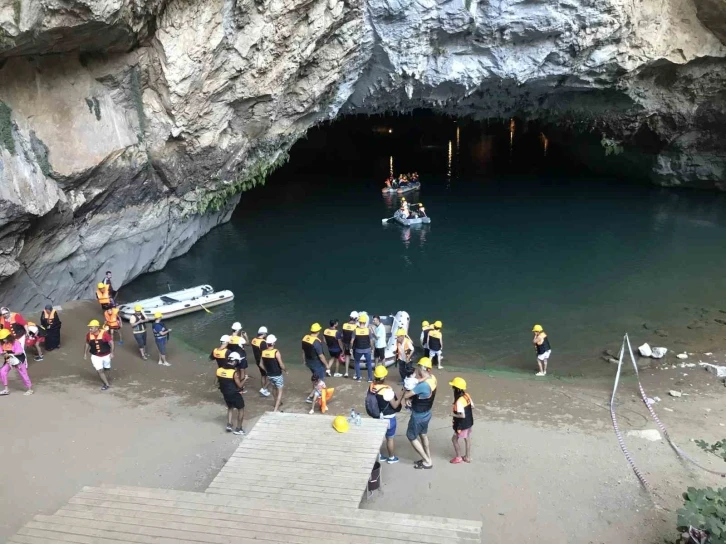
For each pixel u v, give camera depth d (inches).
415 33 897.5
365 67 983.0
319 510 296.2
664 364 617.3
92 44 643.5
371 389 393.1
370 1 836.0
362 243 1081.4
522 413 494.0
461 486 379.9
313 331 489.7
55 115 663.8
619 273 900.6
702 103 1183.6
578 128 1392.7
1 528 325.7
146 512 283.4
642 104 1192.2
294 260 995.3
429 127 2075.5
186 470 397.1
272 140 968.9
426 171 1715.1
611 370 608.4
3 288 632.4
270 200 1412.4
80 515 280.4
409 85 1002.7
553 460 414.6
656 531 339.6
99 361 521.3
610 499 369.1
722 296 799.7
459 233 1127.6
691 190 1363.2
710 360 624.7
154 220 886.4
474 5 869.2
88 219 753.0
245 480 322.7
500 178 1598.2
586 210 1254.3
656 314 751.7
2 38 529.7
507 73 992.9
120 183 776.9
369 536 267.0
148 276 920.9
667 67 1111.6
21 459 399.9
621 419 484.1
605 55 1011.9
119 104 748.6
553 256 986.1
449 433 453.7
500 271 925.8
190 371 595.2
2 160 577.6
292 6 752.3
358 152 1972.2
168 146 823.7
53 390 518.0
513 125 1969.7
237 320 759.7
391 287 869.8
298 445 354.6
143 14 652.1
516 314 765.9
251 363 626.5
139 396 522.9
